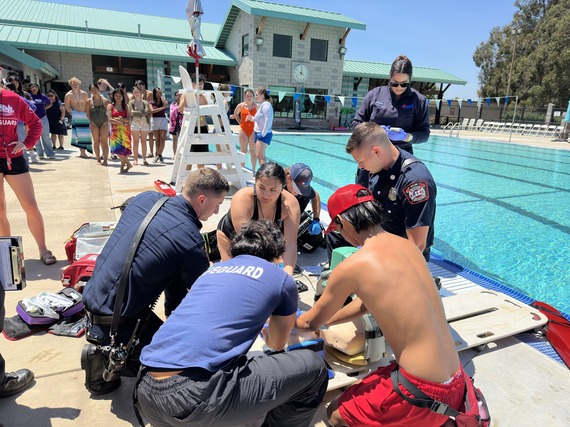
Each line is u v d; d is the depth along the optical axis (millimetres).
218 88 8766
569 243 5742
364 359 2350
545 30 35250
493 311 3086
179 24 27219
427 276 1777
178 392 1539
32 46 18391
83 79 21406
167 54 21094
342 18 23250
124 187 6629
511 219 6793
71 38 20297
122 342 2150
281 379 1711
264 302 1727
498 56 40062
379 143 2637
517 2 39938
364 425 1858
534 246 5609
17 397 2156
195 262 2139
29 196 3637
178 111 9578
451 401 1695
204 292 1728
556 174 11281
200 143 6254
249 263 1833
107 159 8883
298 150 14906
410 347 1668
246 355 1830
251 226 1967
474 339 2678
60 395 2189
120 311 2029
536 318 2980
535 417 2168
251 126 7777
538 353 2715
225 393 1563
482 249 5492
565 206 7699
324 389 1914
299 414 1881
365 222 1879
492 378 2463
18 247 1986
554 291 4348
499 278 4641
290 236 2994
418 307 1655
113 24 24234
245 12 21969
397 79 3645
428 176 2771
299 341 2225
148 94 9203
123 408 2125
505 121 28672
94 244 3521
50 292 3236
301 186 3889
